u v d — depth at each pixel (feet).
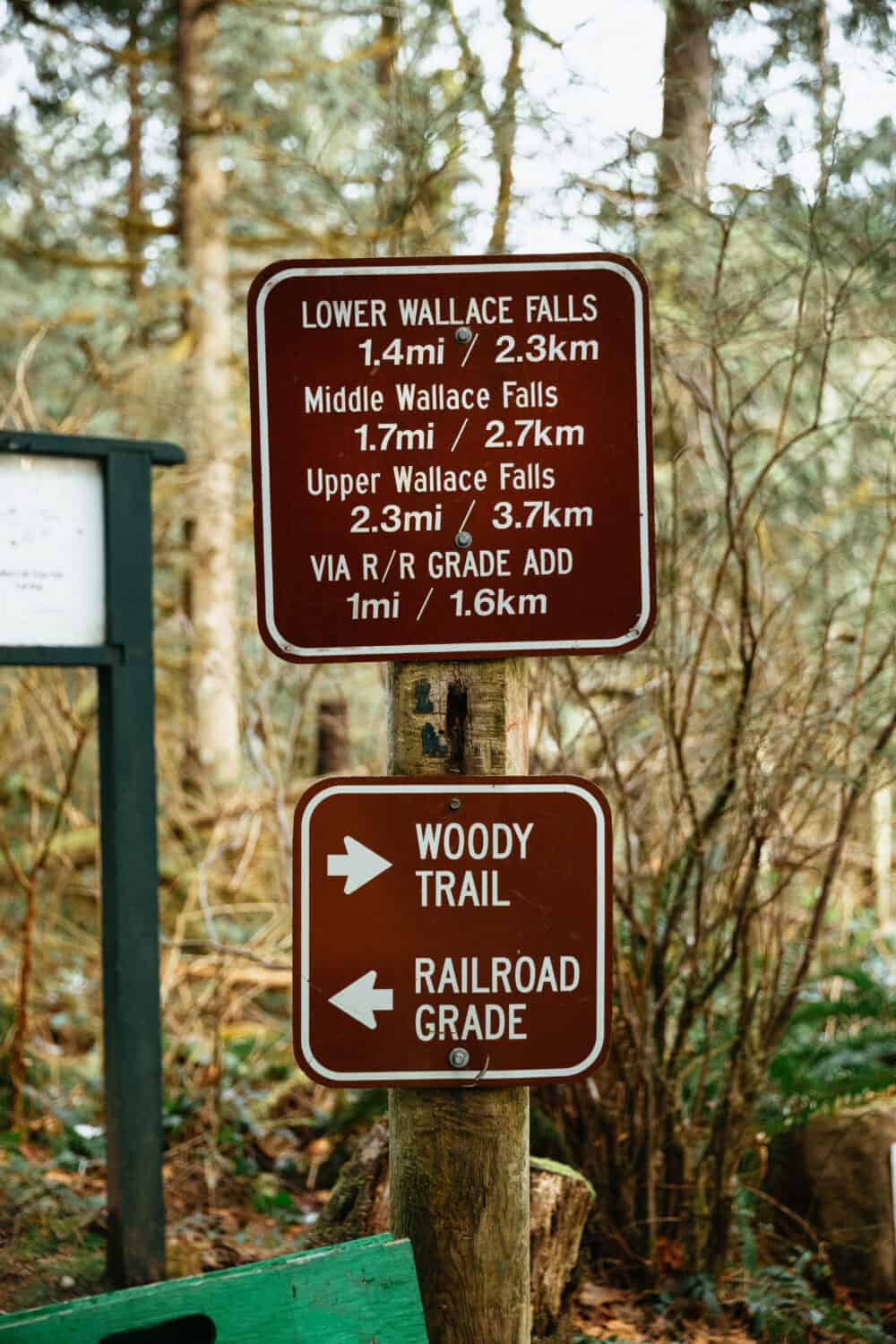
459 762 7.45
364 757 24.75
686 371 14.66
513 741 7.50
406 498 7.39
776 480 16.15
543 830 7.45
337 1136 18.04
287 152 21.86
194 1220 15.53
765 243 14.39
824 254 13.52
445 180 15.49
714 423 13.98
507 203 15.02
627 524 7.40
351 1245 7.20
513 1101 7.48
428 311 7.39
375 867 7.42
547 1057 7.44
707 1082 15.46
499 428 7.39
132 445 14.07
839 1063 15.49
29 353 22.71
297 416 7.38
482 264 7.39
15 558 13.69
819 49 13.76
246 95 33.32
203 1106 18.56
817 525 16.93
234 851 27.02
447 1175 7.41
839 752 14.07
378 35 31.17
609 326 7.41
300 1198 17.12
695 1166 14.61
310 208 28.35
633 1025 14.34
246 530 29.09
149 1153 13.65
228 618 27.17
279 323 7.37
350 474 7.39
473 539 7.39
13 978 22.02
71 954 24.89
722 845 14.73
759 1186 15.23
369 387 7.39
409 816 7.43
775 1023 14.47
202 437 27.99
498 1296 7.42
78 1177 16.26
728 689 14.74
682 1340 12.92
